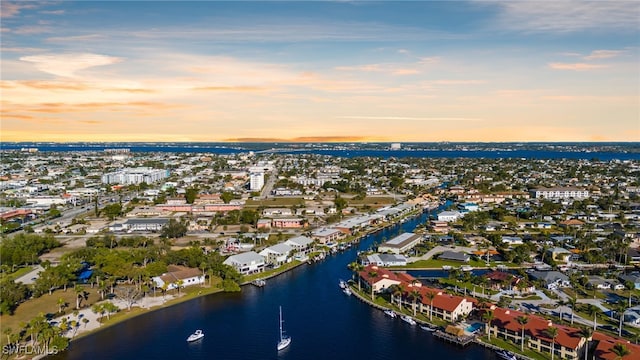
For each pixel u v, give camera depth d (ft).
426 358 589.32
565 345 561.84
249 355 599.16
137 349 609.42
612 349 534.37
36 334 615.16
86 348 609.42
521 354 579.07
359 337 645.92
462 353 598.75
